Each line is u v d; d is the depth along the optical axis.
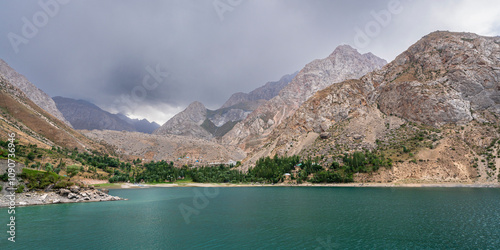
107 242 48.53
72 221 65.69
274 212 83.25
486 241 47.97
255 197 129.62
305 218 72.62
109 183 199.00
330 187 186.00
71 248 44.62
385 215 74.88
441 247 45.28
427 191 138.38
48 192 97.31
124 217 72.81
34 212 76.38
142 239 50.91
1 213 73.19
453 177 164.38
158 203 105.56
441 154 180.12
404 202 100.06
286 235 54.31
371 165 193.38
